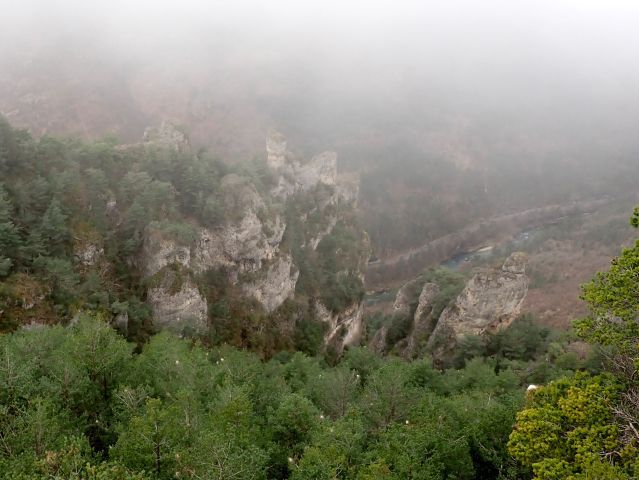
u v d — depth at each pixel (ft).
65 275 195.11
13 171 206.28
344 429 111.24
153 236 236.22
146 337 225.76
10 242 185.88
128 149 269.03
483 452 111.14
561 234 647.56
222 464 86.84
